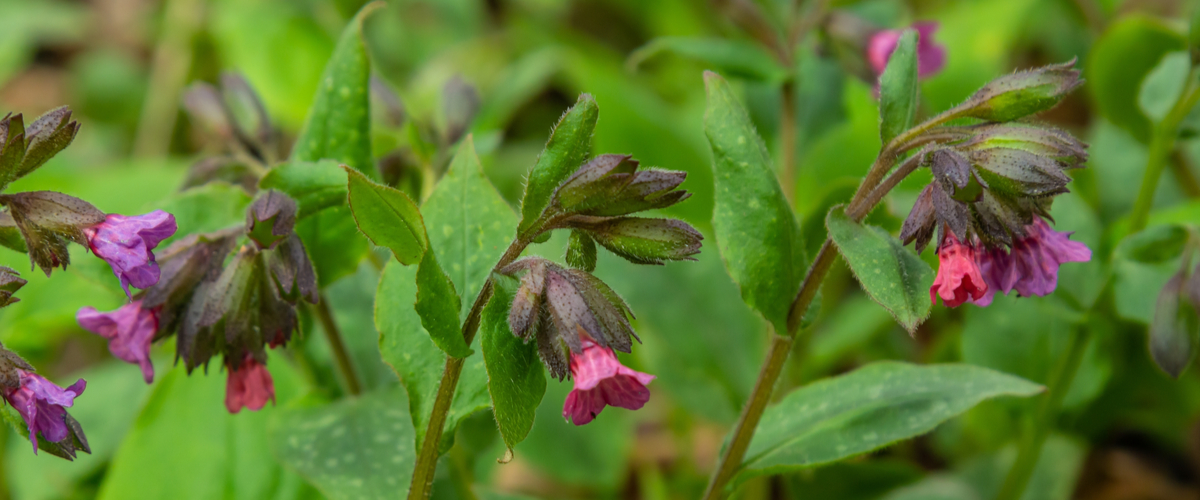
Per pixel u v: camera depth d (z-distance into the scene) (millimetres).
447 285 213
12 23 470
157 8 488
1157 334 254
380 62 459
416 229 212
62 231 210
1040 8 432
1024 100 219
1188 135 278
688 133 385
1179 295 252
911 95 228
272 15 417
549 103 453
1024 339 289
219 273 233
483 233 239
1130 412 318
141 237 211
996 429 317
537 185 216
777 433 247
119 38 508
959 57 372
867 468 291
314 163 233
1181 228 258
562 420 306
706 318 305
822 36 308
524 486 325
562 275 211
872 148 344
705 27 461
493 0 516
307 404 260
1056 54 428
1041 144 216
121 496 259
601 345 206
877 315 319
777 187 232
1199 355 298
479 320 220
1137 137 312
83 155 431
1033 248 219
